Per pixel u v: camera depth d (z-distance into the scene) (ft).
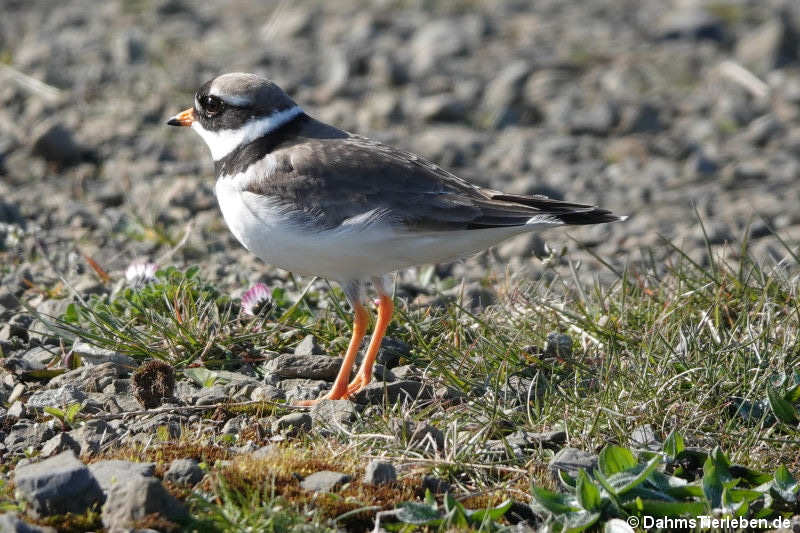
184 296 36.04
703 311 35.24
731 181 60.39
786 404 29.89
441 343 35.01
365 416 30.48
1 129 60.70
